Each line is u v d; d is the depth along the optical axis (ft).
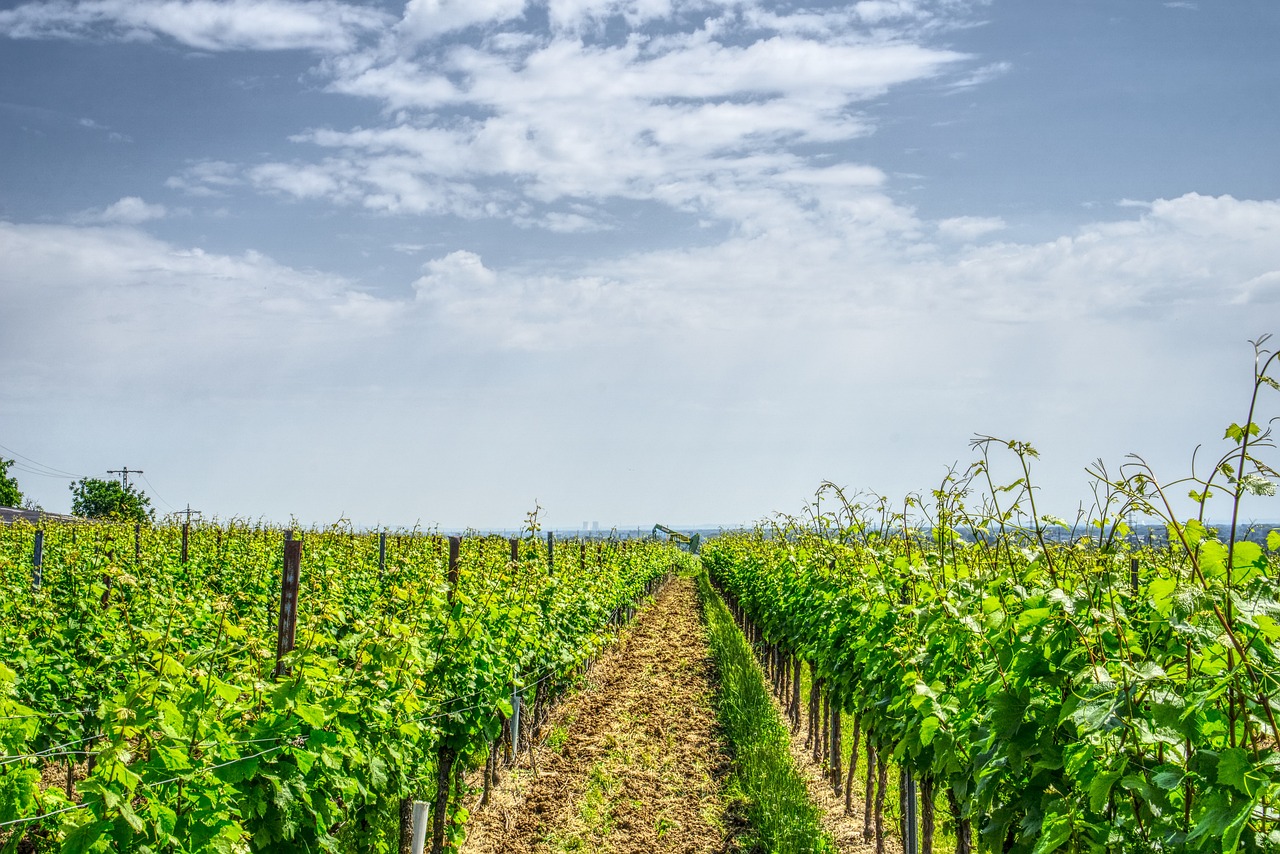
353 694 18.54
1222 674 10.23
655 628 79.36
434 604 24.68
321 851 17.24
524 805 31.71
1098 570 14.66
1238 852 9.23
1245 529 10.65
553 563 45.52
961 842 19.06
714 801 31.81
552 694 41.11
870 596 24.00
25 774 13.83
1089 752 11.55
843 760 37.70
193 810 13.34
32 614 26.94
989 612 16.06
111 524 63.77
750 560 60.80
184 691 14.28
